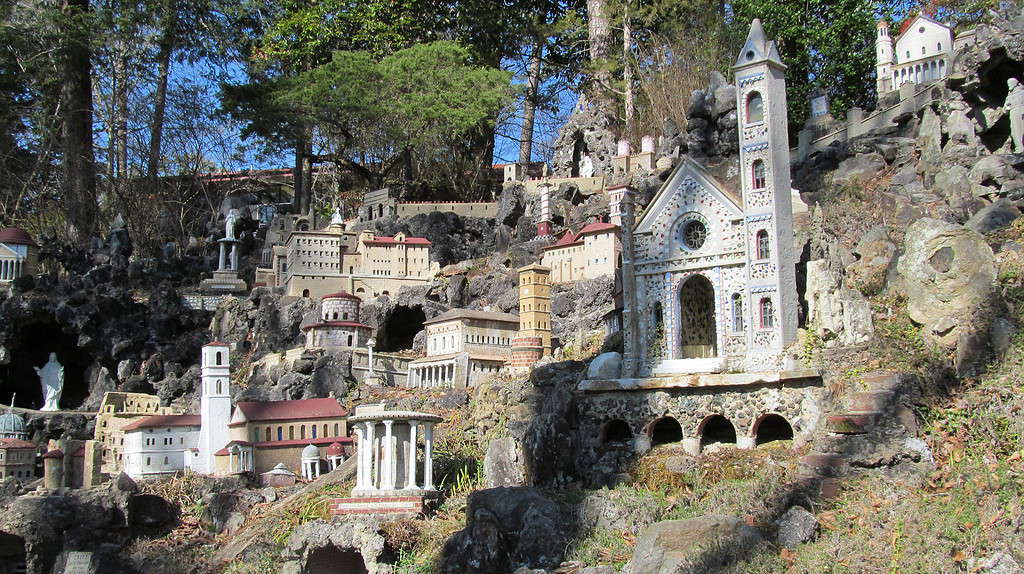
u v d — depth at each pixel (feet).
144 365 218.38
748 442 124.47
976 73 167.94
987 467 100.99
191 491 159.22
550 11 317.83
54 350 226.99
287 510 140.67
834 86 234.99
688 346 139.95
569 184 254.27
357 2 305.53
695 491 116.37
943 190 160.15
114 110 291.38
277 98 271.49
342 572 131.13
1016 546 86.94
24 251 242.78
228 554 136.77
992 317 119.03
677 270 140.05
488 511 111.75
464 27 311.27
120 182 298.15
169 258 264.31
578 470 131.64
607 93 283.79
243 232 283.79
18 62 265.95
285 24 300.40
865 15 229.45
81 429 196.54
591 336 186.80
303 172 316.19
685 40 257.34
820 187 184.55
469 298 228.22
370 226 263.90
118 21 256.73
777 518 102.73
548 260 225.76
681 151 226.99
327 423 171.22
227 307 233.96
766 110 135.74
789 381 122.72
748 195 135.64
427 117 273.13
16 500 150.82
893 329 127.75
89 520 146.51
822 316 128.06
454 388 181.16
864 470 107.76
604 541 107.65
